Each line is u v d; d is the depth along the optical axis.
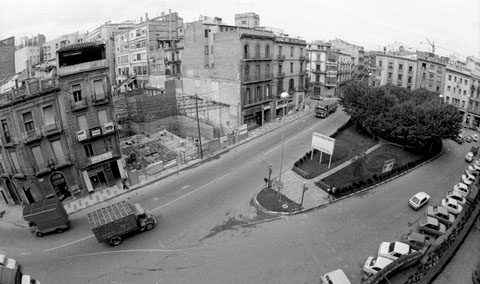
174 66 63.03
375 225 24.06
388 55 72.00
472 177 32.12
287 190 29.27
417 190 30.14
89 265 20.33
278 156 36.84
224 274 19.03
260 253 20.86
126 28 80.69
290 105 57.06
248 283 18.30
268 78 49.62
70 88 28.06
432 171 35.16
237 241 22.19
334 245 21.61
